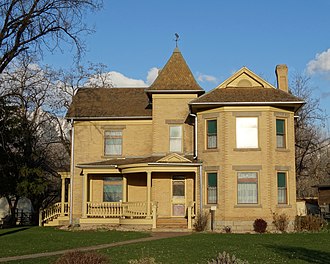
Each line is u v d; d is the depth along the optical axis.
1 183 37.41
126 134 34.53
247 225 29.23
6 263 17.09
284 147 30.70
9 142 38.19
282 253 18.72
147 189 30.78
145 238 25.14
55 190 46.97
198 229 29.39
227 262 11.43
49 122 44.62
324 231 29.25
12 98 34.41
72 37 24.55
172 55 35.50
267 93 30.92
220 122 30.30
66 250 20.83
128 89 37.91
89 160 34.44
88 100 36.31
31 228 32.78
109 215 32.66
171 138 33.53
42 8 23.56
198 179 30.89
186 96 33.81
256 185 29.66
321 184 53.59
